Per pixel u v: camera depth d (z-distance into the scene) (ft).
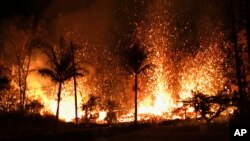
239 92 113.80
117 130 118.11
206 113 119.65
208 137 93.09
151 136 98.32
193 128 104.37
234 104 114.62
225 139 90.22
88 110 170.50
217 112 116.67
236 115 106.93
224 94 117.91
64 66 130.41
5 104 167.22
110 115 173.17
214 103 118.62
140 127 126.31
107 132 113.70
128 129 121.39
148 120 157.17
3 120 143.74
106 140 103.50
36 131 127.03
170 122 130.62
